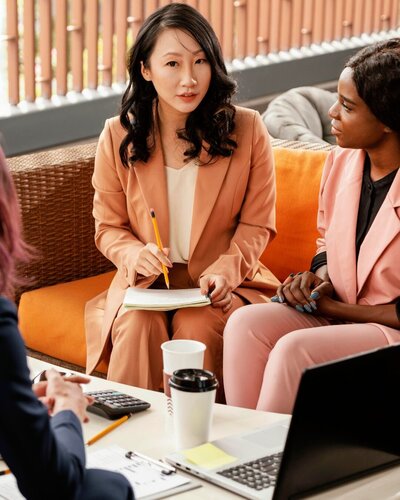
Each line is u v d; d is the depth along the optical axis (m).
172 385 2.05
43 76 4.20
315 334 2.62
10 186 1.59
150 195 3.13
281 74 5.13
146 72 3.06
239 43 4.96
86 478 1.68
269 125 4.02
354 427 1.86
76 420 1.66
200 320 2.95
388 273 2.73
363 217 2.82
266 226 3.16
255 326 2.77
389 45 2.72
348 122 2.73
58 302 3.28
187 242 3.14
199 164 3.11
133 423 2.20
